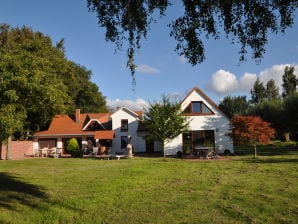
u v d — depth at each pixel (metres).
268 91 99.94
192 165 26.70
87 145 47.88
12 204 12.53
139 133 49.16
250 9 7.18
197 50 7.75
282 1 7.03
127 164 28.91
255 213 11.26
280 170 21.80
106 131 48.53
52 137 50.69
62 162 32.12
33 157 42.28
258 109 63.84
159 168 24.55
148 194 14.76
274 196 13.72
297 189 15.00
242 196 13.86
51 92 19.95
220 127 41.59
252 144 33.41
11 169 25.41
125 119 49.72
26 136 50.84
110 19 7.99
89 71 71.50
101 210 12.20
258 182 17.30
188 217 11.10
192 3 7.50
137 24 8.00
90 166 27.94
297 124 48.00
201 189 15.79
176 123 35.66
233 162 28.86
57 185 17.03
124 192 15.22
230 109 85.62
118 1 7.86
